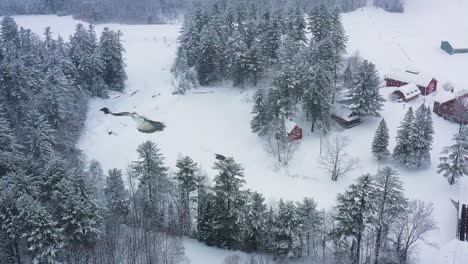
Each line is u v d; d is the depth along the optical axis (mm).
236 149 92812
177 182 75750
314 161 85625
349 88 98750
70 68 108062
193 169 66938
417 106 97750
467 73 114750
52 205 57906
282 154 87062
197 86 115750
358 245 57312
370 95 91750
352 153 86312
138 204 68250
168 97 113312
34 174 64875
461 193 73625
